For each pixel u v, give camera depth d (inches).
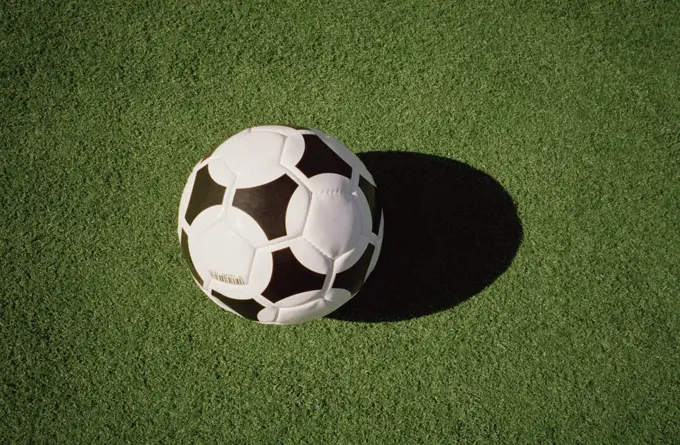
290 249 72.4
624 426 97.0
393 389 98.2
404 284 102.4
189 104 108.7
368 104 108.9
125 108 108.5
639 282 102.7
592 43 112.0
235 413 96.8
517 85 110.0
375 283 102.3
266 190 71.8
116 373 98.0
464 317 101.3
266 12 112.2
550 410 97.8
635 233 104.7
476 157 107.3
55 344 98.7
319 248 73.5
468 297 102.0
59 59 110.3
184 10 112.3
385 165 106.8
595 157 107.6
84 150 106.6
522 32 112.3
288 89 109.3
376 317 101.0
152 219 104.0
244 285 74.9
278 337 99.7
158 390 97.5
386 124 108.2
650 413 97.4
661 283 102.7
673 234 104.7
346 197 75.7
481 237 104.5
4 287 100.6
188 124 108.0
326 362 99.0
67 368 98.0
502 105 109.3
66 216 103.8
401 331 100.5
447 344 100.1
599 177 106.8
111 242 103.0
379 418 97.0
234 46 111.0
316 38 111.4
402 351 99.7
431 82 109.9
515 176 106.7
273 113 108.6
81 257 102.2
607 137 108.4
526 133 108.2
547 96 109.8
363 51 111.0
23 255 102.0
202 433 96.1
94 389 97.3
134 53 110.8
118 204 104.5
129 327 99.7
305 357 99.1
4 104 108.1
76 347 98.7
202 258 76.2
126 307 100.5
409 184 106.2
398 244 104.0
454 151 107.4
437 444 96.1
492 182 106.5
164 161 106.4
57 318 99.7
